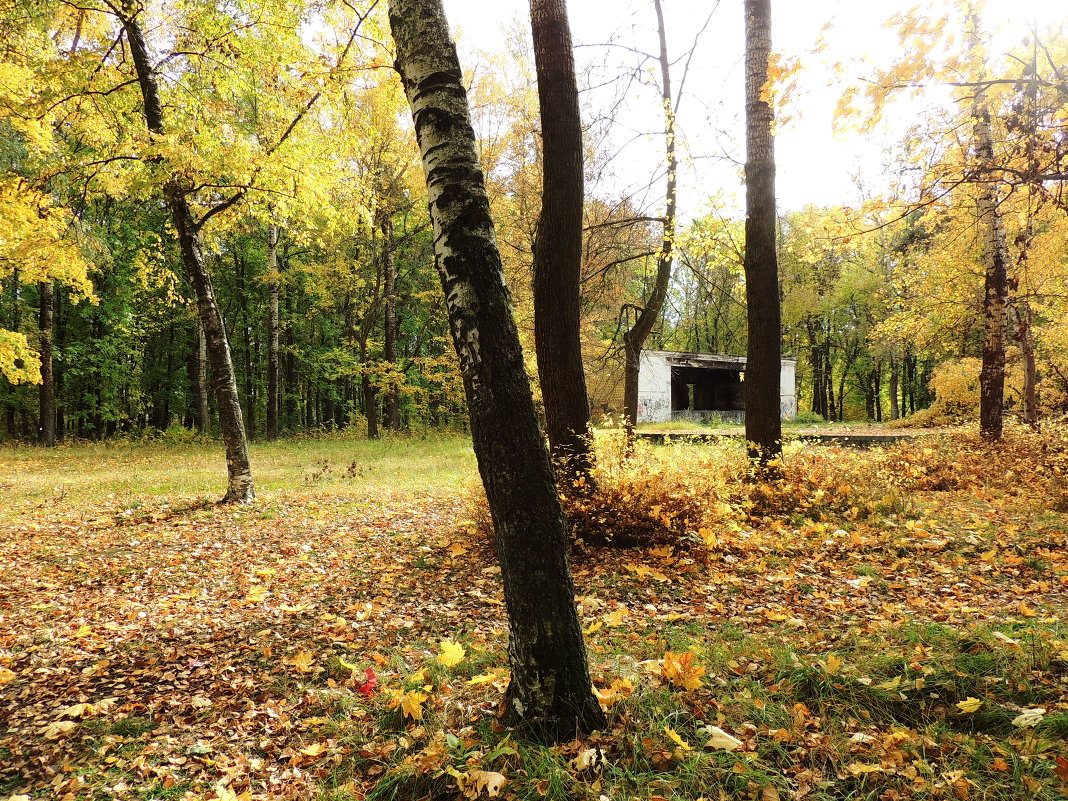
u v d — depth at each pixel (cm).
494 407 244
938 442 1105
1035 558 466
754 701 264
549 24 579
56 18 810
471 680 297
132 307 2305
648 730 245
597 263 1041
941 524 589
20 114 792
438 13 259
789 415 3028
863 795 201
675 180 920
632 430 752
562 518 254
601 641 362
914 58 438
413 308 3008
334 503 906
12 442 1986
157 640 400
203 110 851
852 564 504
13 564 587
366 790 231
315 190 871
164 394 2836
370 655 368
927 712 249
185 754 268
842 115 486
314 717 293
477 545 618
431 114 251
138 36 799
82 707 304
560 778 213
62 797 240
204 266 880
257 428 3328
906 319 1400
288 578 548
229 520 780
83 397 2517
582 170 602
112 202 1908
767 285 737
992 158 493
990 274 1014
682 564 511
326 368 2734
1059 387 1531
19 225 884
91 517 804
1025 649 282
